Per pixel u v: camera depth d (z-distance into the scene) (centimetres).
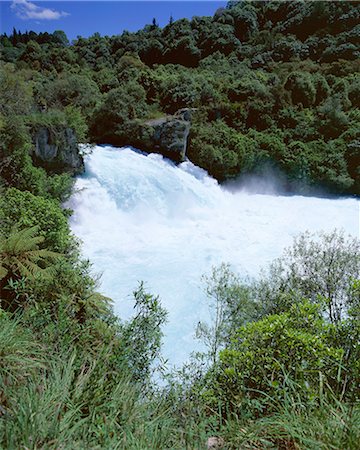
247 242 2020
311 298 871
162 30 6016
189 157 2983
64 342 343
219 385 412
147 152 2844
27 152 1803
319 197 2998
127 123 2841
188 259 1769
